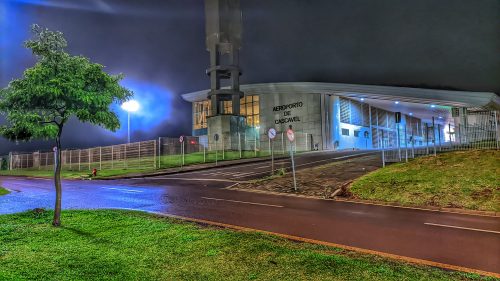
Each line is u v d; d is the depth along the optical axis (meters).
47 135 8.38
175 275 5.41
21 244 7.22
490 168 16.28
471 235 8.62
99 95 8.64
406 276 5.37
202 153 43.75
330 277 5.30
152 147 35.75
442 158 19.78
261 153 44.12
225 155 40.78
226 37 47.78
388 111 64.88
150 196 16.19
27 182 28.23
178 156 41.22
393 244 7.75
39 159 53.38
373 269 5.65
